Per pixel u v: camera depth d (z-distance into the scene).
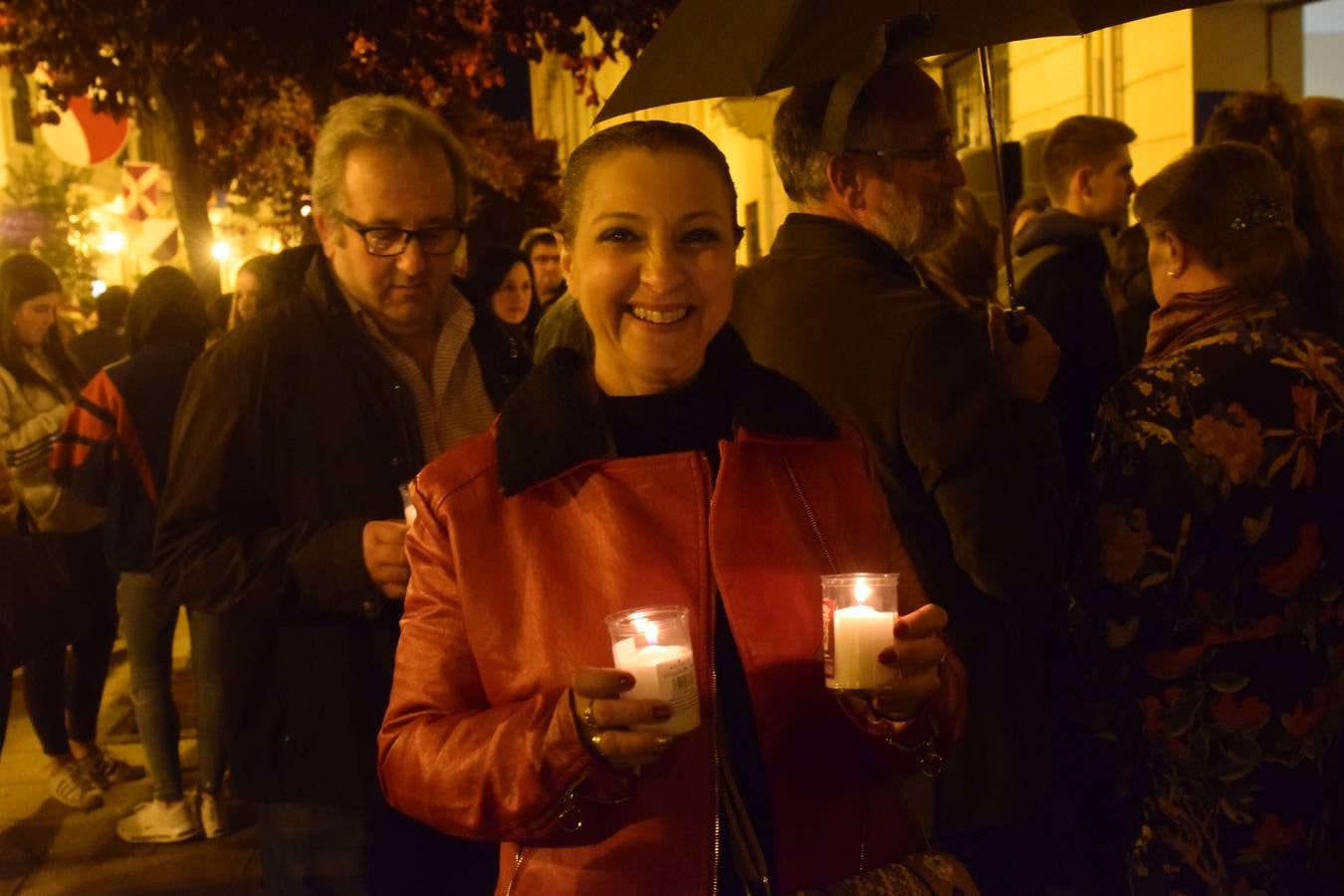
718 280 1.78
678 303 1.76
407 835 2.56
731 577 1.77
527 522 1.79
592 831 1.71
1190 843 2.49
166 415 4.78
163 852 4.93
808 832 1.76
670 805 1.70
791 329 2.64
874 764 1.84
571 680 1.65
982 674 2.49
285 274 3.28
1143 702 2.52
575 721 1.57
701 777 1.70
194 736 6.36
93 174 23.55
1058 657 2.62
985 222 3.98
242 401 2.61
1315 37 7.11
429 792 1.71
